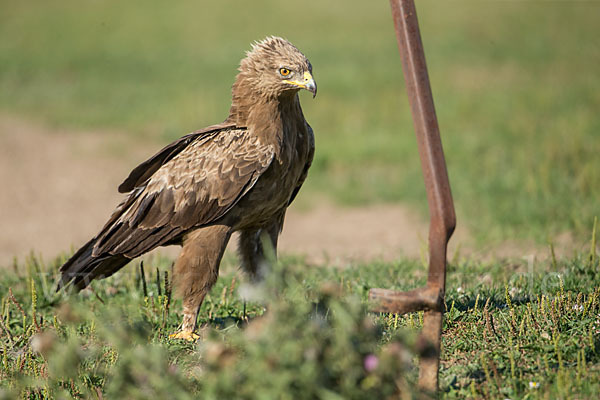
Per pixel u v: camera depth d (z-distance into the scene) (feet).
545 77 92.53
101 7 165.07
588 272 30.50
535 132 65.98
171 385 16.42
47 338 18.61
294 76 26.43
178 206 27.55
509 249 40.34
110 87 97.55
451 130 70.79
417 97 18.04
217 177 27.09
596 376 19.71
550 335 23.26
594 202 45.27
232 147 27.30
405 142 68.03
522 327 23.43
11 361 25.29
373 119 77.66
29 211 55.26
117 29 142.31
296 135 28.22
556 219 43.98
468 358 22.40
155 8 161.68
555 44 113.09
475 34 125.49
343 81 94.22
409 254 41.73
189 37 133.39
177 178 27.66
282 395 14.80
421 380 18.21
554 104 77.15
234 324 25.93
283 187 28.25
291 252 43.55
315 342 15.24
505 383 19.89
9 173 64.54
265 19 148.05
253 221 28.63
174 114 81.51
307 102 85.15
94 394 20.54
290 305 16.60
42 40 133.69
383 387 15.48
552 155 55.93
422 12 148.05
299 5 160.45
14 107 89.35
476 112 76.84
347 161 64.80
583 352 20.62
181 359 23.52
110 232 28.71
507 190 51.16
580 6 145.79
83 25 146.51
